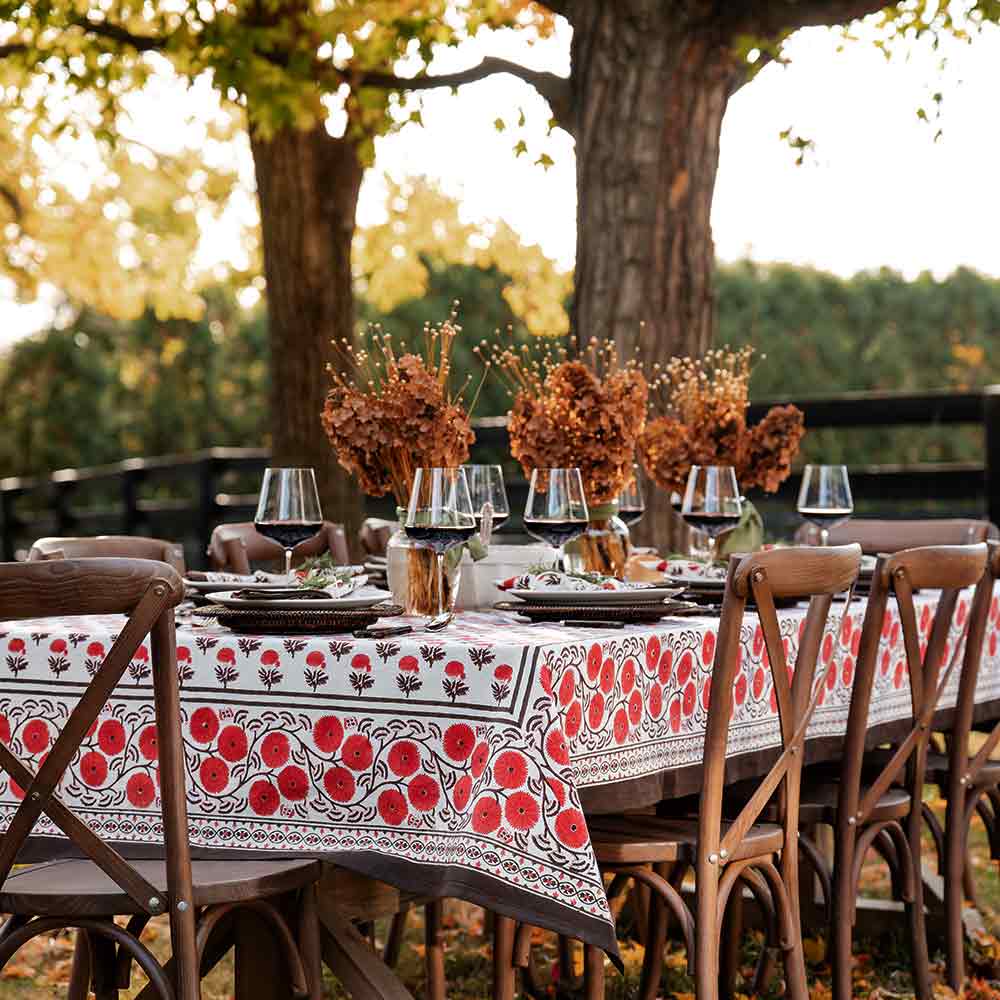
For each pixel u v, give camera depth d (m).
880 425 8.00
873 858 5.52
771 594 2.74
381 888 3.19
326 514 7.55
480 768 2.49
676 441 4.30
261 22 7.03
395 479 3.30
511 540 9.55
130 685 2.73
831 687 3.41
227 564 4.18
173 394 17.80
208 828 2.69
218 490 11.52
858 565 2.95
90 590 2.22
